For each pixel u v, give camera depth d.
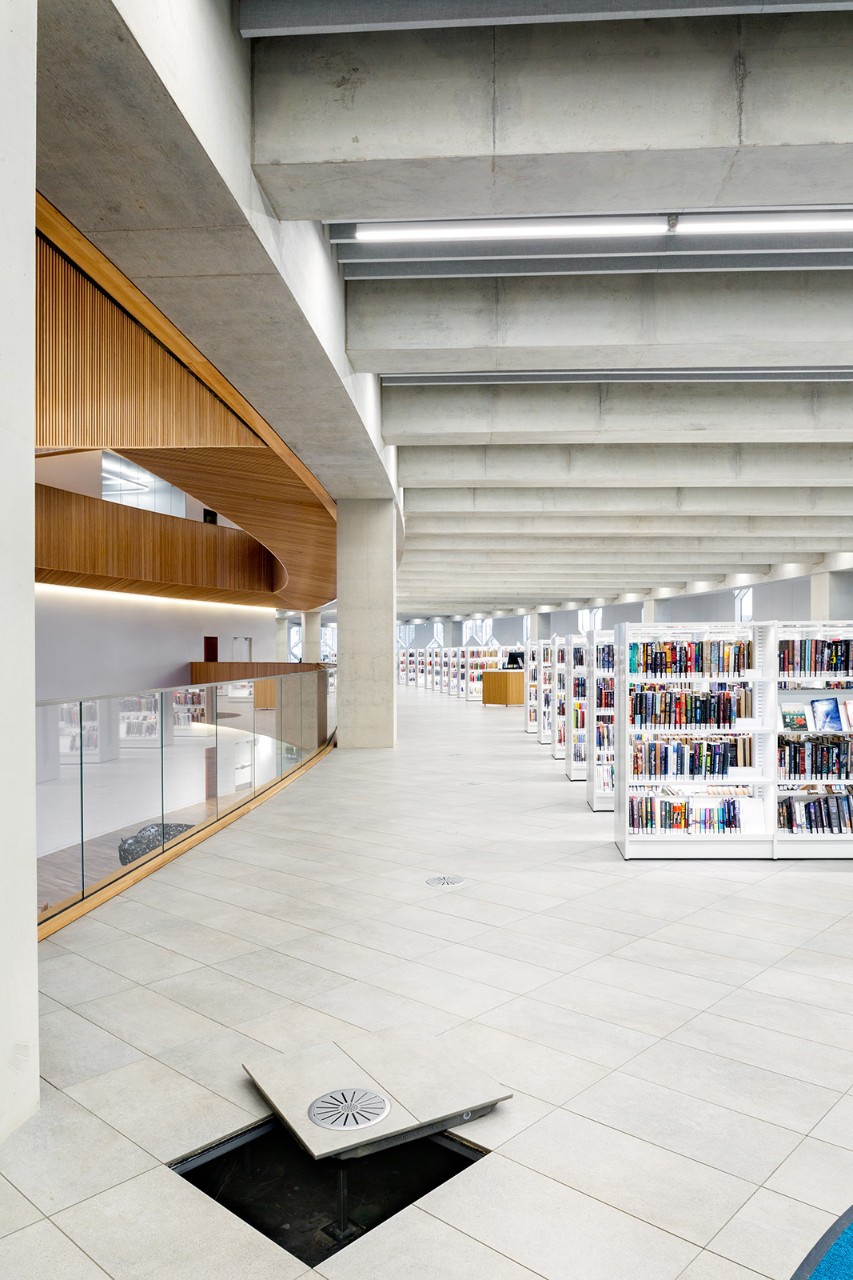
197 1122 2.61
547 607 38.97
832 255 6.12
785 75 4.33
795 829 6.16
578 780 10.02
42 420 5.64
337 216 5.06
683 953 4.14
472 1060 3.03
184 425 7.08
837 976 3.85
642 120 4.34
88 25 2.96
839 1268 1.99
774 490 14.92
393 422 10.03
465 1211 2.21
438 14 3.87
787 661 6.16
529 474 12.41
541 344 7.21
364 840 6.68
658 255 6.17
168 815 6.14
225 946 4.20
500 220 5.68
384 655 13.07
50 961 3.99
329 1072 2.84
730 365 7.78
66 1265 2.01
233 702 7.64
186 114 3.54
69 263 5.68
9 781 2.50
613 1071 2.96
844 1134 2.58
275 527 16.77
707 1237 2.11
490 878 5.55
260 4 4.11
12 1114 2.55
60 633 17.64
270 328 5.96
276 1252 2.06
